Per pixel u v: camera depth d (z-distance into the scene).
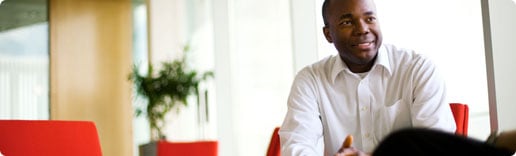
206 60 7.21
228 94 5.20
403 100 1.59
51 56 7.14
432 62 1.58
